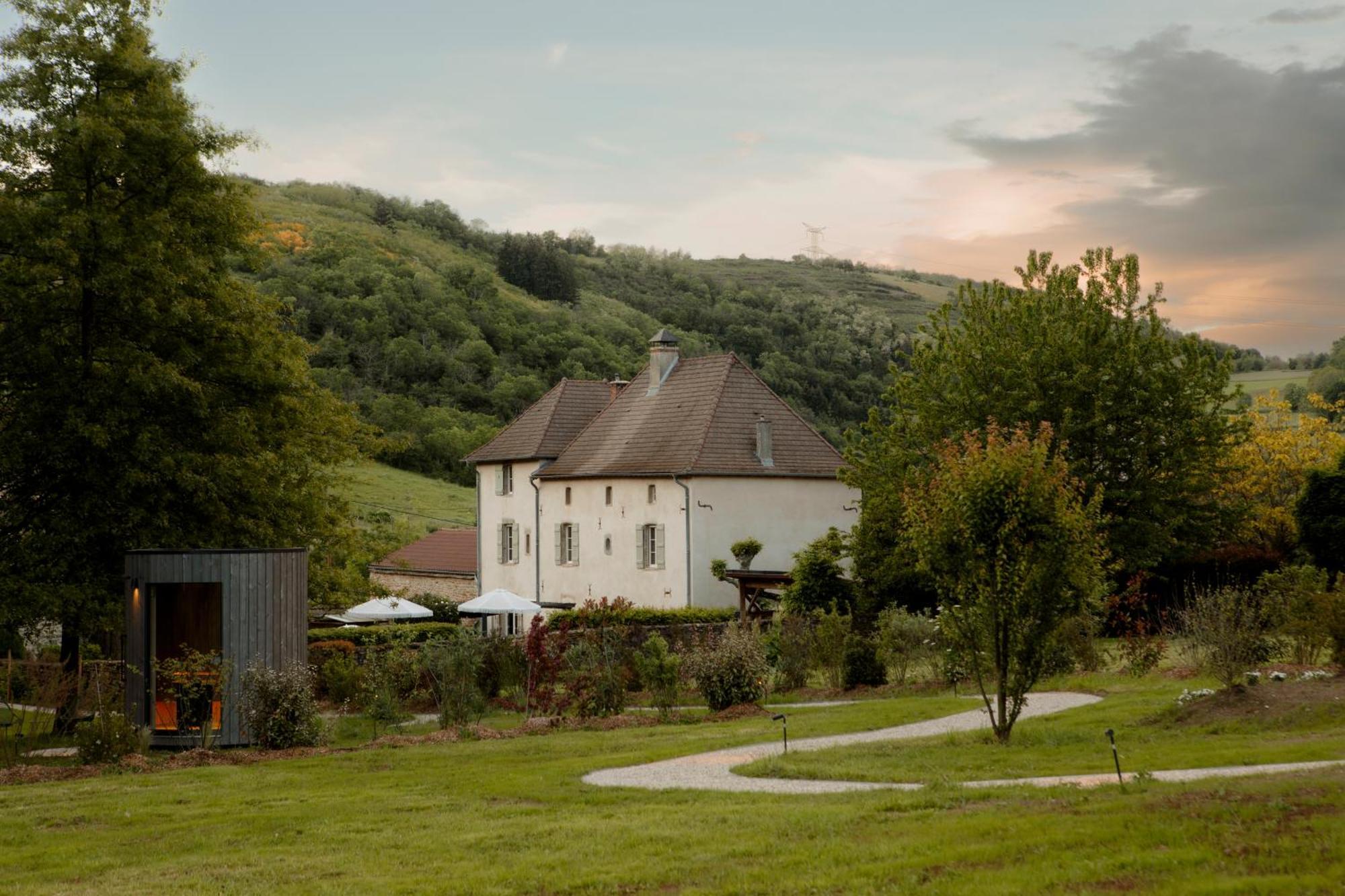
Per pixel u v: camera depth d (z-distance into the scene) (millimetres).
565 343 107750
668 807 13195
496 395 100500
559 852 11234
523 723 22594
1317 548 36188
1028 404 38969
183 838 12953
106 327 26812
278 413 28969
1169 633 29484
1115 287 40844
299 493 29250
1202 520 39312
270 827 13344
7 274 25234
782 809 12469
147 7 28203
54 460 25578
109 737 18594
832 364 104562
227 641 21250
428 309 109125
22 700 26078
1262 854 8719
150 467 25391
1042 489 16453
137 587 21750
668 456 47531
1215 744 15258
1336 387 73500
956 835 10352
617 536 49406
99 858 12164
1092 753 15430
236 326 28047
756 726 20953
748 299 128625
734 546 43906
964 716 20812
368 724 24016
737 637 25125
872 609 37812
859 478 41406
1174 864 8711
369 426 32312
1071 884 8547
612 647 28406
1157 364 40094
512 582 55688
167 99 26594
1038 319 40750
